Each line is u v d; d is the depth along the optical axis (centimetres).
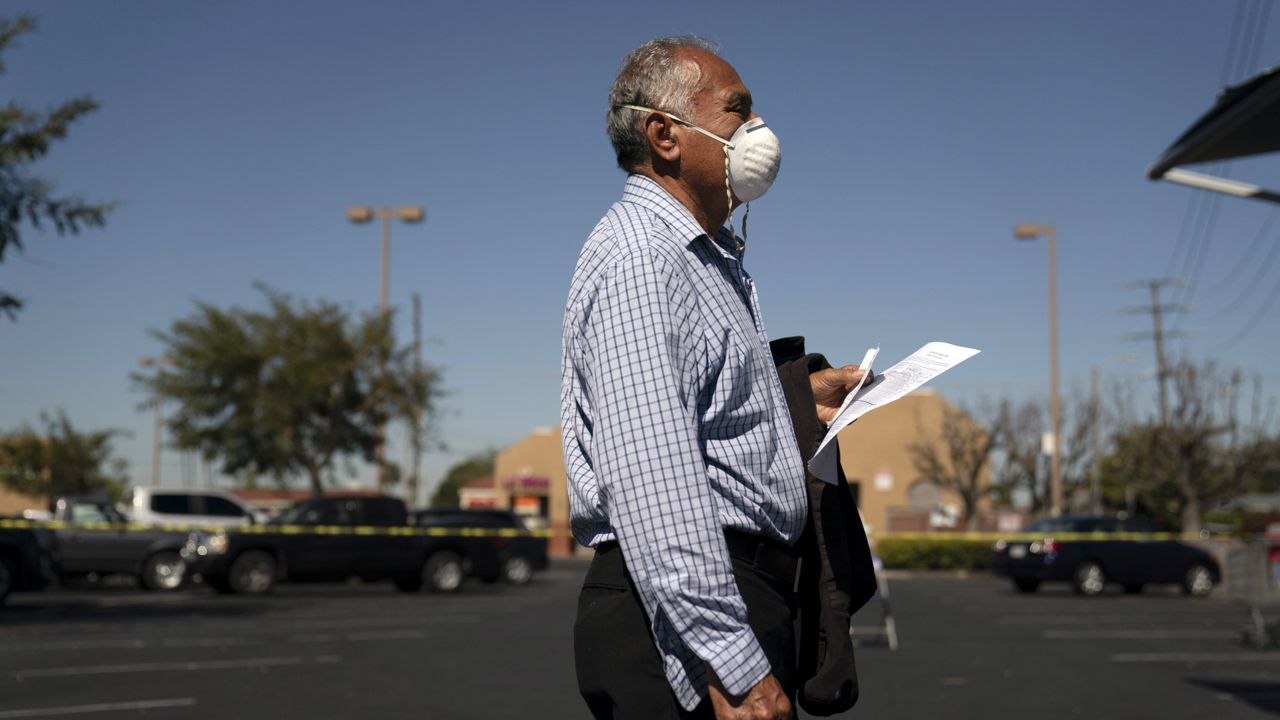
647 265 199
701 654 187
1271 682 955
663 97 218
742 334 208
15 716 755
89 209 1312
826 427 244
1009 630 1422
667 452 190
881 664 1070
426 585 2102
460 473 8069
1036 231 2698
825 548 220
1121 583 2172
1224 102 776
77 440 3853
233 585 1994
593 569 215
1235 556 1263
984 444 3825
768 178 217
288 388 2698
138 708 790
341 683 923
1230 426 3117
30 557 1653
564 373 220
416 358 2770
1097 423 3547
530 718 765
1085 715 789
